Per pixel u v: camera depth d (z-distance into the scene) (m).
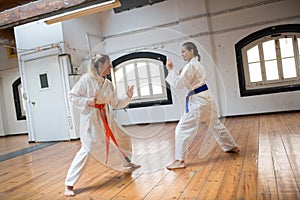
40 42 6.25
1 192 2.77
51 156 4.46
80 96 2.59
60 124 6.15
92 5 4.03
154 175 2.73
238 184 2.24
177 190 2.28
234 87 6.86
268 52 6.71
